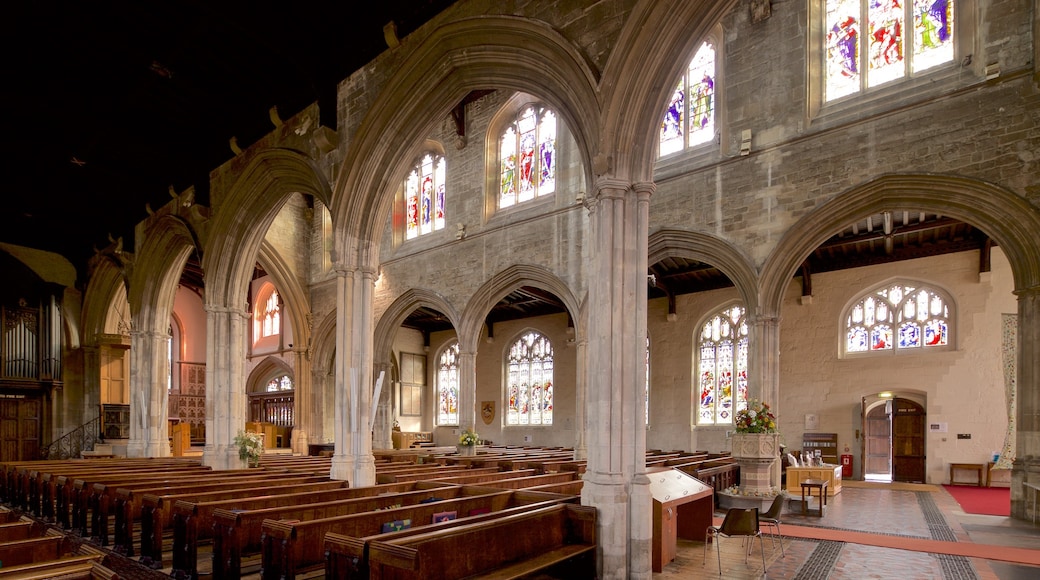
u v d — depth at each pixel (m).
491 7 10.94
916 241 19.47
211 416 16.97
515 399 29.59
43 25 12.52
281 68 14.46
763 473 14.67
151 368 20.47
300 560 6.76
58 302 25.00
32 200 21.52
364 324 13.25
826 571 8.80
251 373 34.69
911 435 19.72
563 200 20.94
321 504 8.19
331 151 14.09
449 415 32.31
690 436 23.52
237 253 17.27
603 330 8.70
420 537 5.78
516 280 22.09
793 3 16.50
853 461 20.20
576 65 9.52
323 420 28.22
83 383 25.28
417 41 12.23
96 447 22.95
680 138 18.86
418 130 12.74
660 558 8.80
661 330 24.84
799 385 21.44
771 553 9.81
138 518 10.53
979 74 13.39
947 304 19.19
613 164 8.97
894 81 14.98
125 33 12.99
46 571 4.65
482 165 23.77
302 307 28.89
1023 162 12.61
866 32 15.66
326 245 28.98
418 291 25.39
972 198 13.20
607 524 8.11
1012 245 12.72
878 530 11.70
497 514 7.20
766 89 16.73
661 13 8.66
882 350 20.17
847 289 20.86
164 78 14.61
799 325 21.66
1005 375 18.03
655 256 18.62
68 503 11.49
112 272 24.59
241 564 8.39
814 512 13.59
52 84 14.59
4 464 15.74
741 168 16.95
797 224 15.71
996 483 18.02
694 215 17.75
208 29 13.02
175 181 19.59
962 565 9.16
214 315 17.36
